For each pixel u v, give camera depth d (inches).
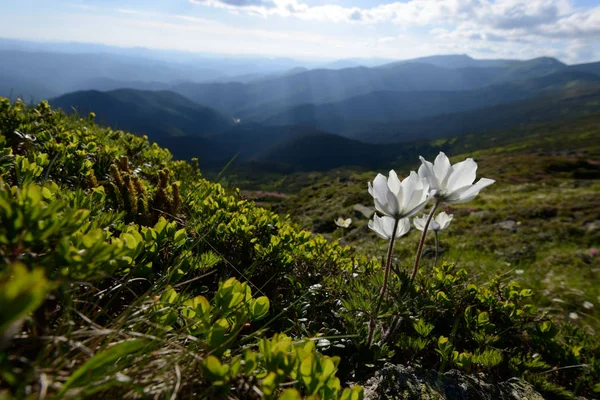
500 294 155.1
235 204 161.6
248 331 94.3
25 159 100.7
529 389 109.7
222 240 129.1
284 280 131.6
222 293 70.1
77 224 60.0
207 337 61.1
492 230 733.3
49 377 43.1
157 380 53.5
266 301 73.9
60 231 53.1
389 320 114.6
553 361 135.6
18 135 165.6
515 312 141.9
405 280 112.4
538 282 440.5
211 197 163.5
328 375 55.0
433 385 96.7
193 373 57.2
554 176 2340.1
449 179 93.3
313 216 1184.8
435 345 119.0
